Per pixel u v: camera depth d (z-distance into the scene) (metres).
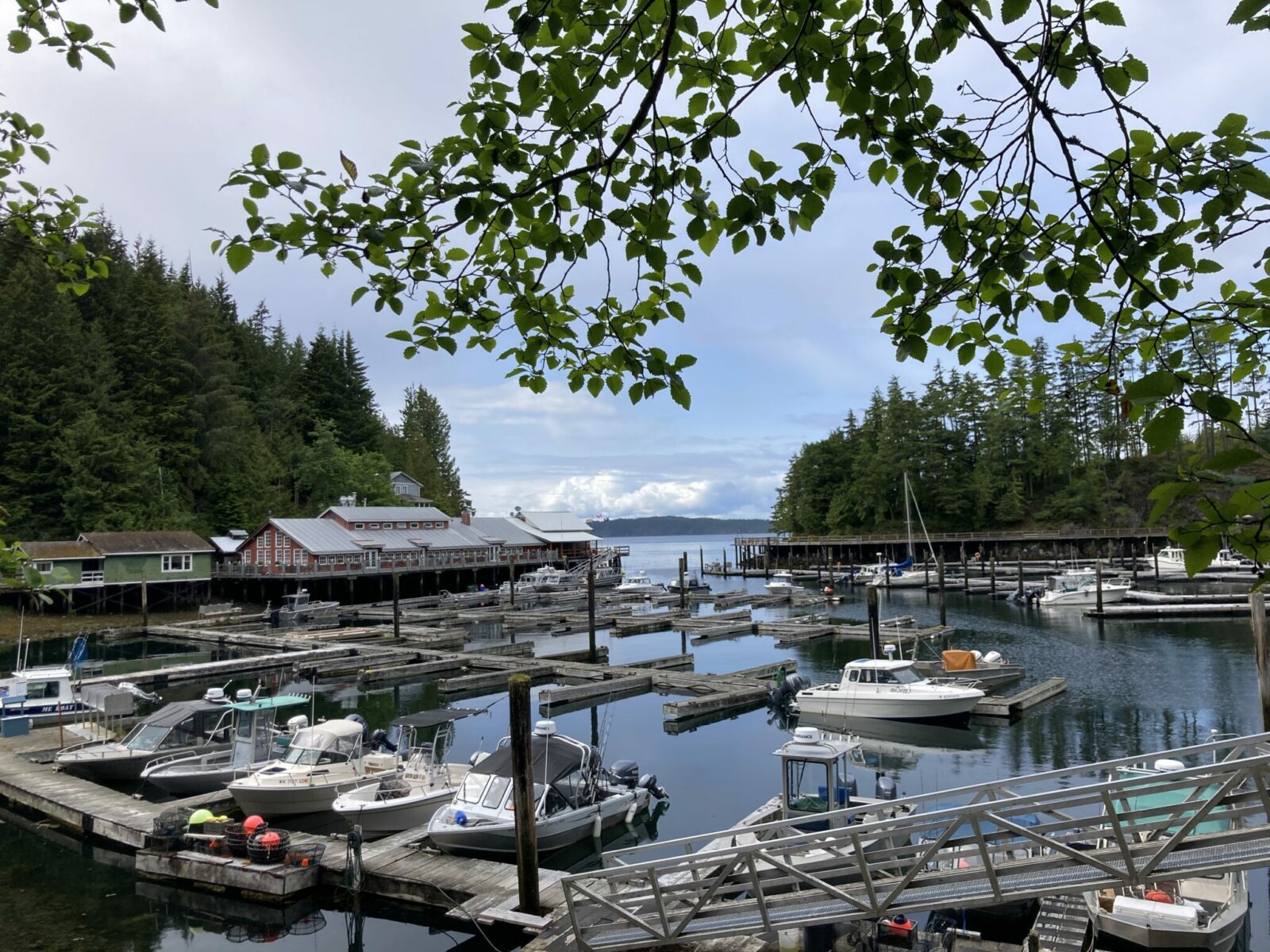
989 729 22.53
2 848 14.86
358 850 12.34
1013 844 8.05
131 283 67.12
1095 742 20.80
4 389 52.16
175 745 18.58
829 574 72.94
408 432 112.19
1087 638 36.69
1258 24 2.20
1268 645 16.70
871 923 9.51
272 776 15.67
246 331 89.19
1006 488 85.31
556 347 4.14
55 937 11.80
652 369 3.98
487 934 11.30
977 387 88.56
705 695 27.67
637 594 61.41
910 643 36.28
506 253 3.72
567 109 2.93
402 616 49.00
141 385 62.50
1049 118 2.71
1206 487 2.16
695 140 3.11
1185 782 6.93
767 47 3.14
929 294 3.49
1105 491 82.94
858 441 97.75
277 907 12.28
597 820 15.17
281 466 74.81
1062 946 9.01
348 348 95.00
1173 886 9.93
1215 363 3.07
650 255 3.36
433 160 3.03
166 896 13.02
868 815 12.72
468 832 13.11
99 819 14.88
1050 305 3.33
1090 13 2.51
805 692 24.80
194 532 61.66
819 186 3.25
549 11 2.85
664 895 9.60
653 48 3.15
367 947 11.55
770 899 8.80
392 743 20.61
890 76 2.83
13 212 4.71
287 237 2.99
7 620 45.47
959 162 3.00
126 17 3.41
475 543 70.31
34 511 52.12
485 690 29.53
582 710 26.44
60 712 20.17
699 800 17.64
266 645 40.50
